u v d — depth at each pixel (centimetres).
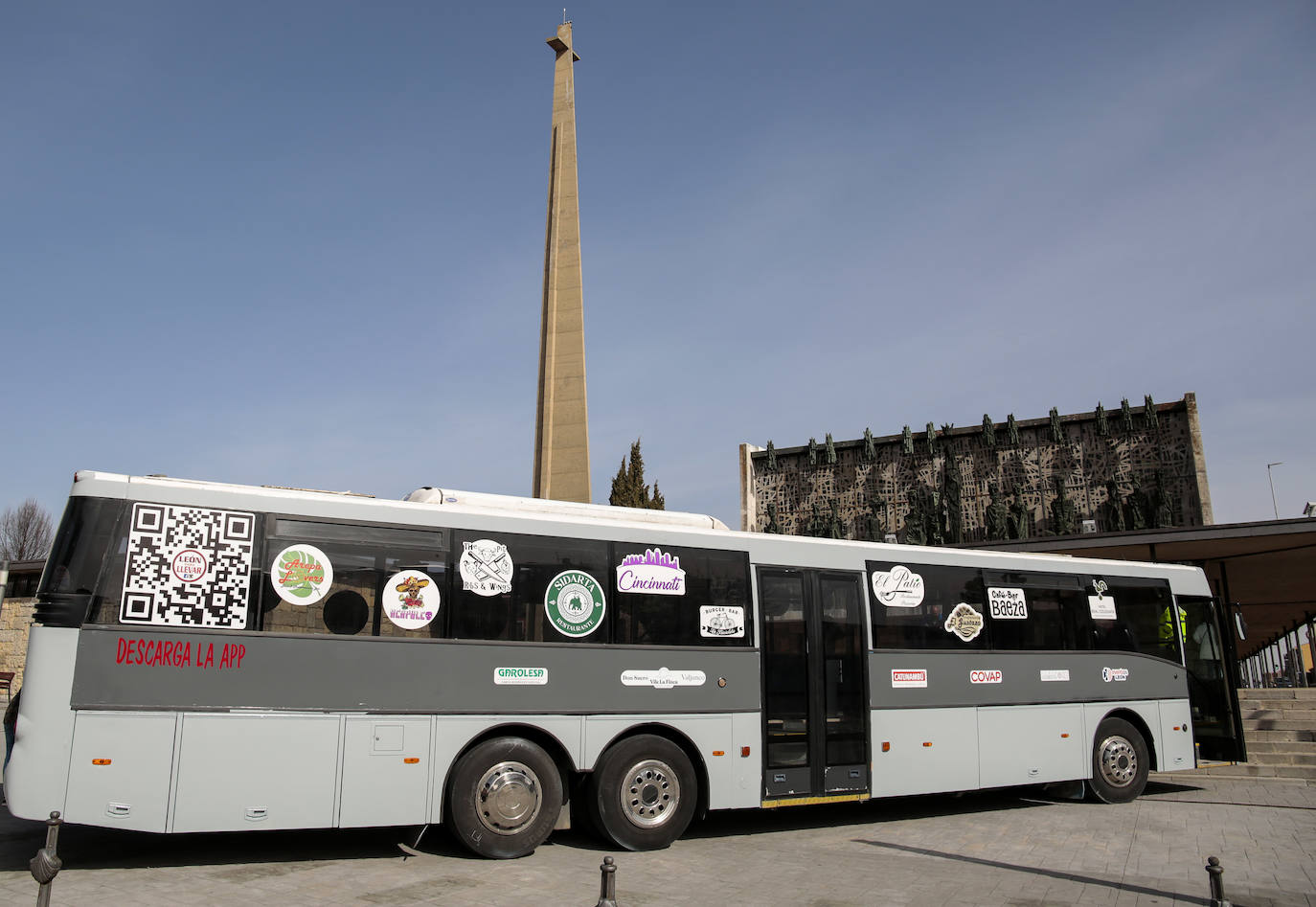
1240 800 1367
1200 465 4031
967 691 1192
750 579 1059
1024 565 1298
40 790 735
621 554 990
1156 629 1411
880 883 819
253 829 788
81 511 790
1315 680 3716
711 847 984
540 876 813
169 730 776
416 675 866
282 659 820
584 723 936
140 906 679
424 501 962
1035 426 4438
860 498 4831
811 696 1069
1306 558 2117
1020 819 1191
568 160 3225
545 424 3005
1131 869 895
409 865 850
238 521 830
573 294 3092
